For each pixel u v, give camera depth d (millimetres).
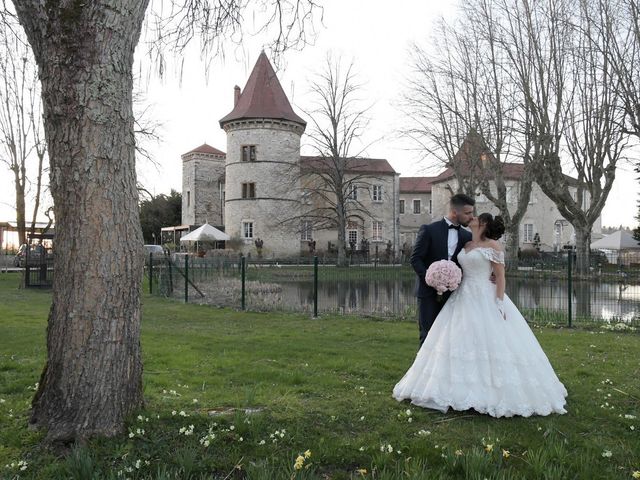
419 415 4469
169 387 5301
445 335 4801
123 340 3881
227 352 7504
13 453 3527
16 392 5266
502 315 4738
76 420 3693
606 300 14562
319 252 47938
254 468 3363
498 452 3662
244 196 48125
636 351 7996
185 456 3441
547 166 26984
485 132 29328
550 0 25812
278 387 5414
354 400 4934
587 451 3691
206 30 5648
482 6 28031
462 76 30281
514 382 4504
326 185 46438
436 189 58844
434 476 3266
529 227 54156
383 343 8602
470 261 4848
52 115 3693
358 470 3467
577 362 7031
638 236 33562
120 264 3830
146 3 4020
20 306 13680
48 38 3625
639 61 22656
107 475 3275
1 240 34719
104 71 3699
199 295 17109
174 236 57531
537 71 26641
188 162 61688
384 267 27969
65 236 3746
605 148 26531
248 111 47844
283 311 13352
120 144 3814
